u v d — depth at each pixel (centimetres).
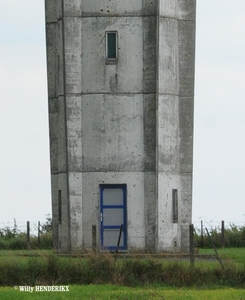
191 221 7894
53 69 8181
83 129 7681
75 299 5100
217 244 9288
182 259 6788
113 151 7656
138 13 7688
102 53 7675
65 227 7744
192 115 7925
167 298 5162
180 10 7938
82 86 7694
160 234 7644
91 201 7656
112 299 5119
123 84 7662
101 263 5750
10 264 5712
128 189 7631
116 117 7656
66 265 5734
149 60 7669
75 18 7706
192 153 7925
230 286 5678
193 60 7938
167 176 7731
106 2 7700
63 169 7775
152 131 7644
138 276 5734
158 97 7662
